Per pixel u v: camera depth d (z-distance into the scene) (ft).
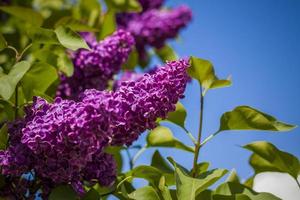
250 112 2.28
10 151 1.93
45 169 1.90
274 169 2.45
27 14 3.03
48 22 3.04
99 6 3.66
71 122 1.79
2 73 2.12
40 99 1.99
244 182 2.52
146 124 1.91
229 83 2.29
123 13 3.89
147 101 1.89
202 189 2.12
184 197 2.00
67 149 1.83
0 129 2.09
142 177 2.31
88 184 2.12
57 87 2.71
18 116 2.22
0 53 2.64
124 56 2.73
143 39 3.87
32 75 2.30
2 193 2.04
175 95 1.93
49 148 1.84
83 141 1.81
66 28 2.30
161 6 4.18
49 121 1.84
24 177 2.03
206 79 2.29
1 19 3.77
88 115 1.79
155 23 3.87
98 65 2.69
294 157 2.36
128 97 1.89
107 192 2.33
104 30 3.31
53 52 2.65
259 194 2.15
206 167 2.37
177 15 3.93
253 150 2.39
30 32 2.33
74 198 1.97
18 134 1.94
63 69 2.64
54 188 2.00
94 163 2.04
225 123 2.31
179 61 1.94
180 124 2.46
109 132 1.83
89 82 2.72
